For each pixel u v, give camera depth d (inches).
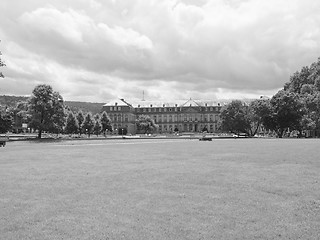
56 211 513.0
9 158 1346.0
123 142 3132.4
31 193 636.7
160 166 1026.7
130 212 506.3
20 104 6860.2
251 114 5408.5
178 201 570.9
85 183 735.1
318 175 826.2
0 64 2247.8
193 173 871.7
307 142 2497.5
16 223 458.3
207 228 437.4
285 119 4628.4
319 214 497.7
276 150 1631.4
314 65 5260.8
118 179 784.3
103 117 7214.6
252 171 901.8
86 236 409.7
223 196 606.2
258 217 482.6
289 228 439.2
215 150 1721.2
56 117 4116.6
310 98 4195.4
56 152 1684.3
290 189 658.2
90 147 2182.6
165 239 401.1
